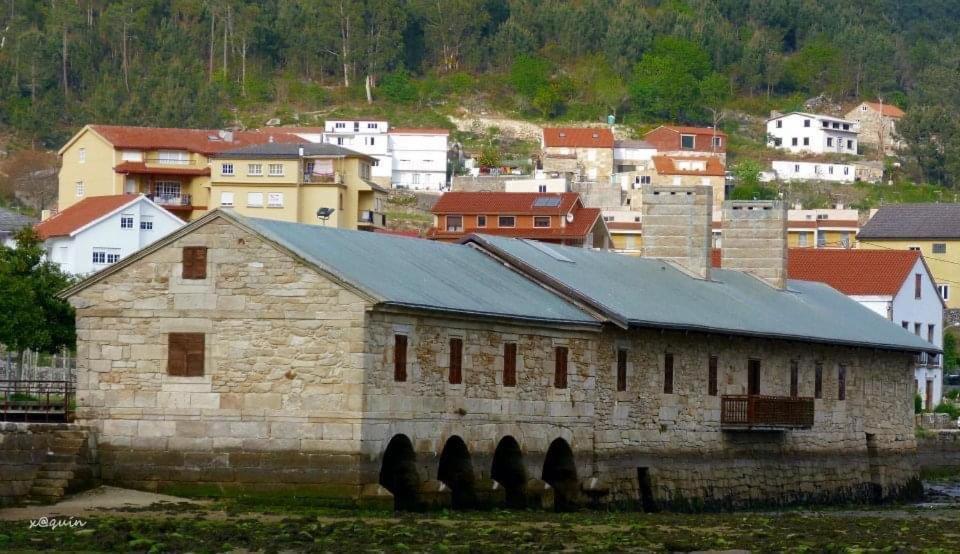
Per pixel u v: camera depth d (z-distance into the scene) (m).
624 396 86.81
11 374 105.88
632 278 95.88
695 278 103.81
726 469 94.75
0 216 174.25
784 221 112.31
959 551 67.06
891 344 110.19
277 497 70.31
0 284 102.00
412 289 73.81
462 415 75.62
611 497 85.12
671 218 105.12
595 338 84.81
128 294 72.88
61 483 70.56
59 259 165.62
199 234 72.06
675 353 90.94
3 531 61.59
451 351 75.00
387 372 70.88
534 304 82.12
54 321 104.06
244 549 58.72
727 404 94.62
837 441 106.31
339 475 69.56
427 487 72.94
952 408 159.00
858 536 72.56
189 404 71.81
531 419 80.12
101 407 72.94
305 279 70.44
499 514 74.56
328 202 196.50
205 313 71.81
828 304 115.44
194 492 71.50
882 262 158.88
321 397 69.94
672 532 71.56
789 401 98.94
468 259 86.19
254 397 70.94
